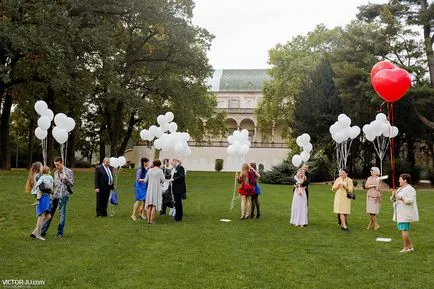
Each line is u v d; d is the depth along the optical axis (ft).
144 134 50.52
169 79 112.98
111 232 34.12
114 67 91.91
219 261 25.44
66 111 117.19
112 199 42.83
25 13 76.95
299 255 27.43
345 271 23.84
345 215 38.06
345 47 99.91
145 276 22.26
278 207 53.62
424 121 91.09
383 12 91.45
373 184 38.50
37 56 80.89
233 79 248.73
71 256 26.05
